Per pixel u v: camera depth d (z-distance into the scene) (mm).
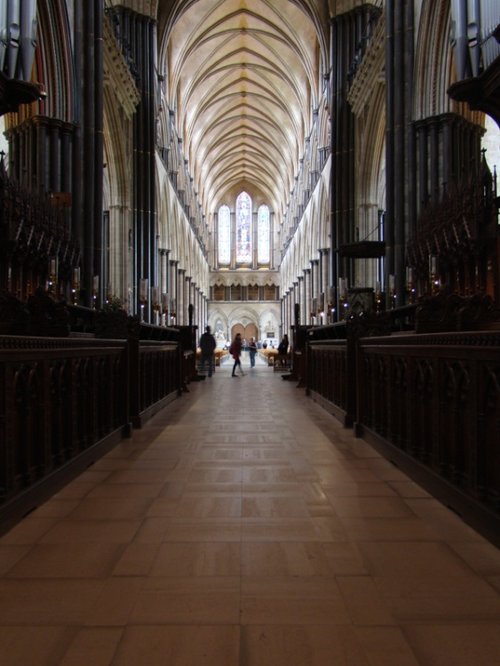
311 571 2854
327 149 26953
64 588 2670
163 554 3070
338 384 8250
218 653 2143
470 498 3506
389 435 5473
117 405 6574
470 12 8461
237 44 34062
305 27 29438
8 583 2727
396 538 3305
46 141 12484
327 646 2191
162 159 27594
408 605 2510
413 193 13164
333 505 3939
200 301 47781
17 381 3664
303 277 37188
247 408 9594
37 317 6051
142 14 21922
